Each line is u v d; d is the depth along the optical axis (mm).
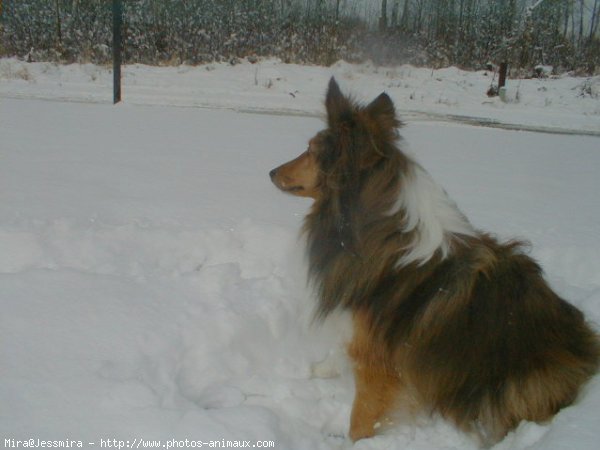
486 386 1160
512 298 1173
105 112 4180
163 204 2037
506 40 8680
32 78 6480
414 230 1169
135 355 1249
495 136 4043
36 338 1269
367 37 8664
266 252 1740
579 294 1600
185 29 8195
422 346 1174
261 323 1448
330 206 1214
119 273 1570
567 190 2527
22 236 1665
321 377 1400
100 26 8094
